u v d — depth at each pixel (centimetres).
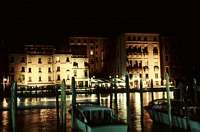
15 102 2364
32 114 3581
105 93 6394
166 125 2497
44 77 9175
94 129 1955
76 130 2455
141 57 10038
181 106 2573
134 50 10056
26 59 9081
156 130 2322
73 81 2892
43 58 9238
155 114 2688
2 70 8800
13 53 8981
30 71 9081
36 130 2483
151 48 10194
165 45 10344
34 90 6819
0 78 8500
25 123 2855
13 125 2262
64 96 2738
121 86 7931
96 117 2336
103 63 10738
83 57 9444
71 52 9406
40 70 9162
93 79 8981
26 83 8981
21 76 8988
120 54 10112
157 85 9619
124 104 4659
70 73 9262
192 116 2170
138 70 9919
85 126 2120
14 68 8956
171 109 2497
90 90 6825
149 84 9662
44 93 6222
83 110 2336
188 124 2153
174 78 10188
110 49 10856
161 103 2933
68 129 2544
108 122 2050
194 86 3856
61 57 9256
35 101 5541
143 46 10131
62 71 9212
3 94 6281
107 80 8562
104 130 1967
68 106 4416
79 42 10619
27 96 6009
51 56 9312
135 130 2344
